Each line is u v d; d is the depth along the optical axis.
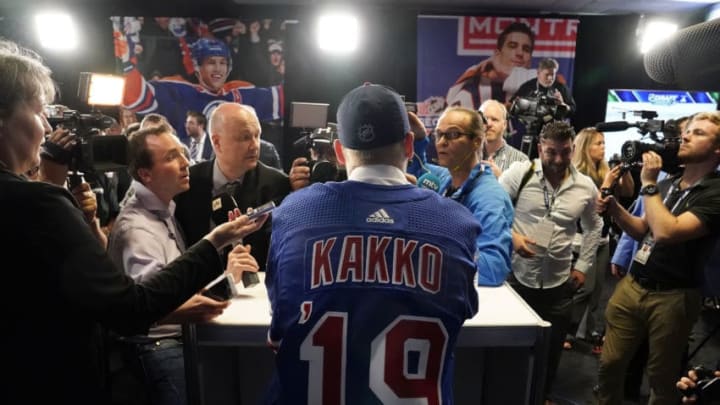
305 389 0.83
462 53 4.80
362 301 0.83
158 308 0.97
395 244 0.86
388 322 0.82
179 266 1.03
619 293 2.16
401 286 0.84
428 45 4.78
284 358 0.85
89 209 1.42
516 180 2.41
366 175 0.94
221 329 1.18
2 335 0.89
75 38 4.82
